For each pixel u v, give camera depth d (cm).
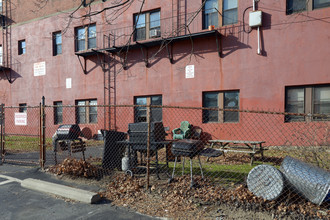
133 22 1193
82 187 471
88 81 1316
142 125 488
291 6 880
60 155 768
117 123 1227
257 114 917
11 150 938
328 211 321
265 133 900
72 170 531
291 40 869
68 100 1378
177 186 439
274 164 625
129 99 1195
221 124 982
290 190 353
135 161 538
